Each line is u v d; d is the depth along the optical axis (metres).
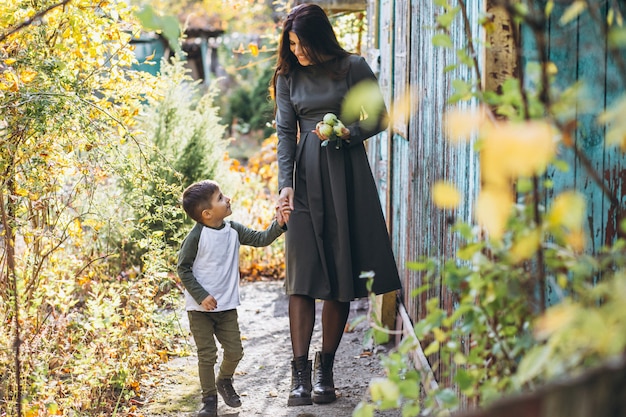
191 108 9.84
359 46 9.39
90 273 4.91
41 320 4.68
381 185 6.84
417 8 4.91
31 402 3.94
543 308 2.20
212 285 4.36
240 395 4.84
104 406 4.48
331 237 4.43
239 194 8.99
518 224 2.20
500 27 2.87
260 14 18.16
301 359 4.50
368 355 5.51
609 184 2.98
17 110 4.13
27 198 4.55
